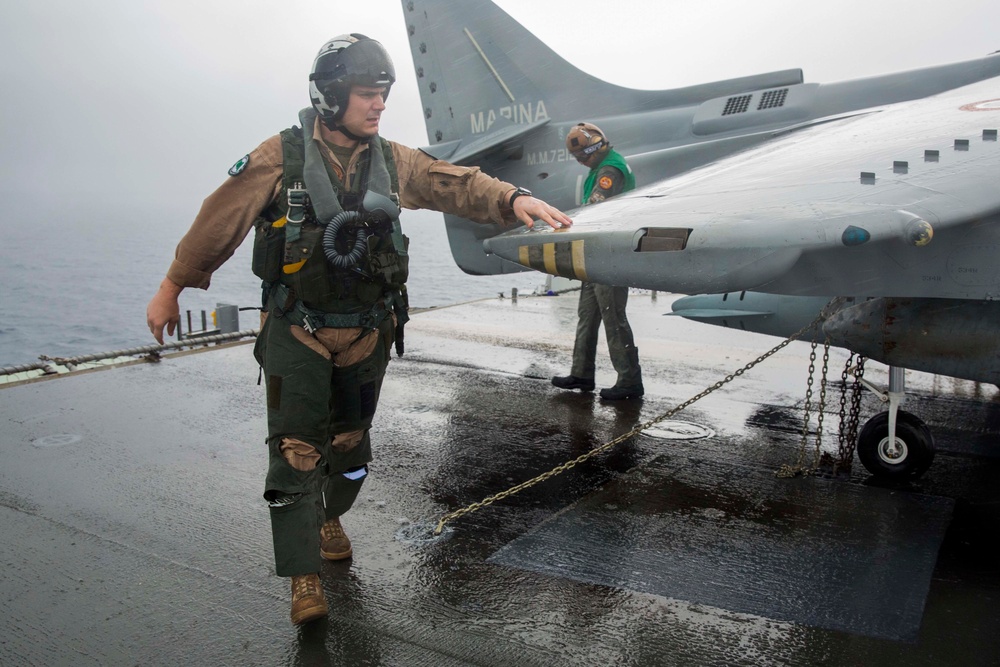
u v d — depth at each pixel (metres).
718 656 2.36
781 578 2.88
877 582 2.85
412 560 3.09
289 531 2.46
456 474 4.15
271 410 2.47
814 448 4.56
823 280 3.37
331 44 2.36
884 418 3.96
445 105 8.78
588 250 2.82
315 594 2.52
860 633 2.48
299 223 2.36
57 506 3.66
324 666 2.34
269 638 2.50
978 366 3.57
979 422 5.14
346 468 2.84
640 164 7.16
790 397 5.83
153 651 2.42
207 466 4.23
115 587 2.86
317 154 2.39
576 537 3.30
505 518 3.53
